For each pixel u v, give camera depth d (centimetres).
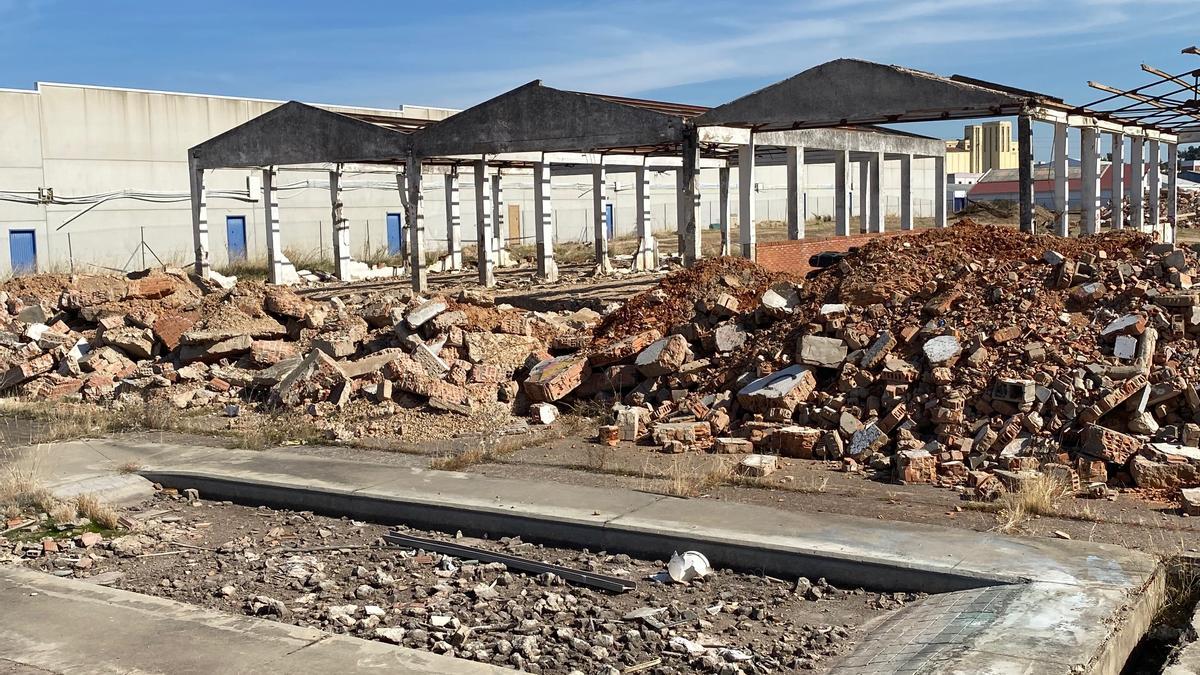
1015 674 557
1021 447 983
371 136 3028
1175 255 1181
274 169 3675
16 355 1684
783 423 1132
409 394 1369
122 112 4103
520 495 948
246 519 980
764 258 2592
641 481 998
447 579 801
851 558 751
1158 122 3591
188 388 1530
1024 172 2291
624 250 5091
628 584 761
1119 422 999
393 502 948
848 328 1206
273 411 1383
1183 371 1027
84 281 2047
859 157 4003
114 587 782
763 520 852
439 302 1569
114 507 997
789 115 2481
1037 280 1223
